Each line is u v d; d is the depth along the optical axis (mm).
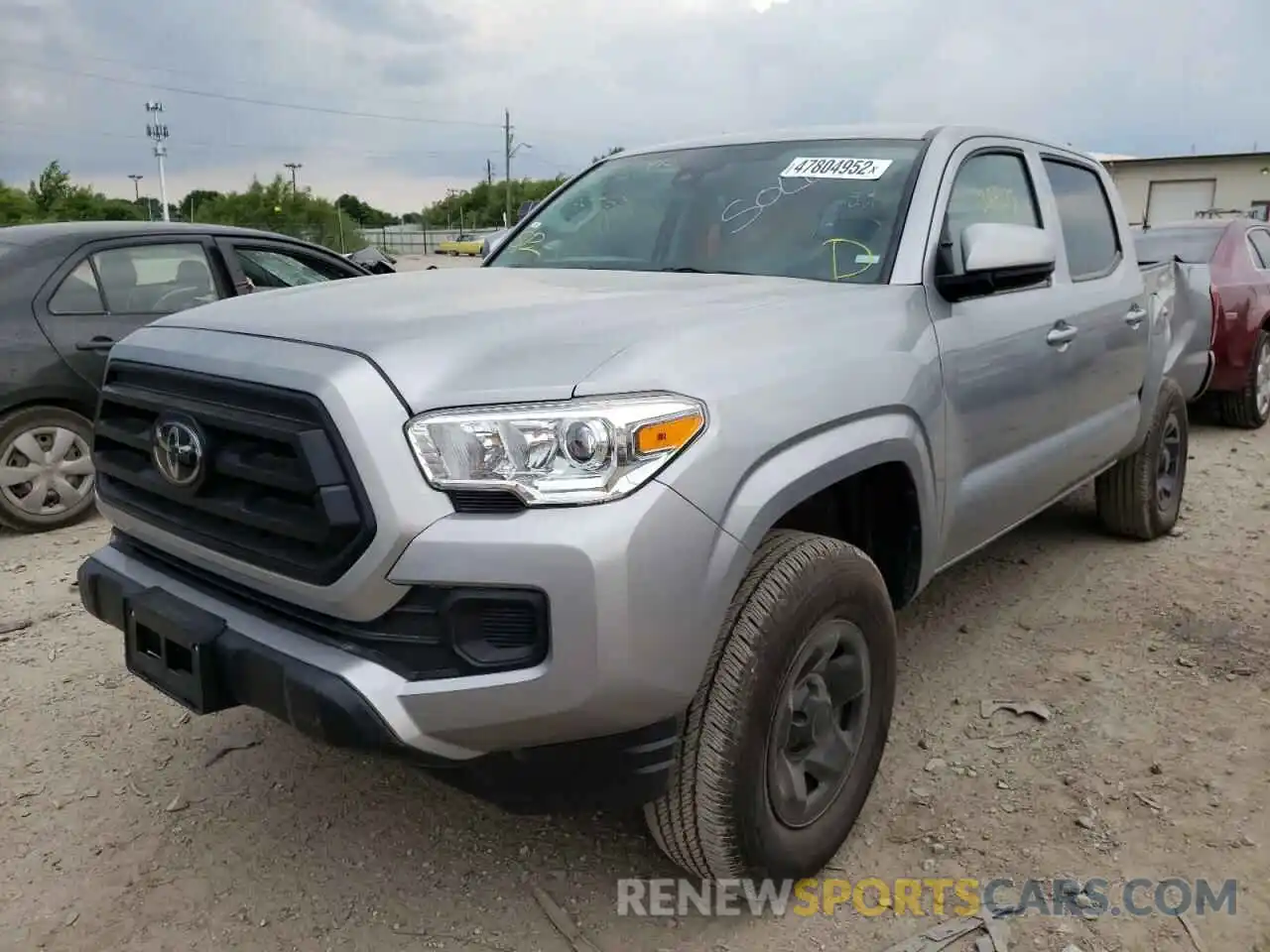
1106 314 4207
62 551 5270
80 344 5555
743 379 2293
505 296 2713
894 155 3418
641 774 2176
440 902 2605
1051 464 3852
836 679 2631
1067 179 4363
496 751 2145
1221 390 8273
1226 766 3205
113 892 2637
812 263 3180
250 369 2254
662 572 2059
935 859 2764
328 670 2113
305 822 2939
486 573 2002
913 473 2848
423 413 2066
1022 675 3832
